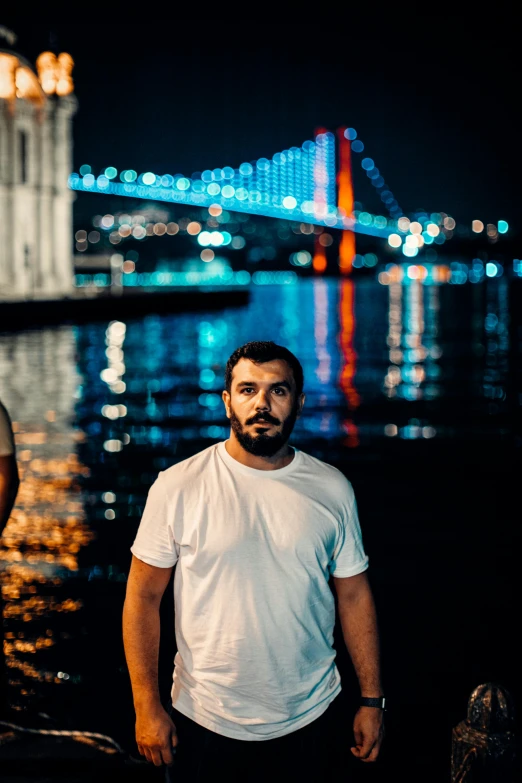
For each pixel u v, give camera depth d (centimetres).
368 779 400
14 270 5081
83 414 1808
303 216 16300
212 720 226
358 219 19075
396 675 533
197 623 228
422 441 1560
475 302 8081
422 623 629
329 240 17925
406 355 3378
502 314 6250
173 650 528
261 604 223
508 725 239
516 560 793
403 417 1869
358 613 244
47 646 556
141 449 1407
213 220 15900
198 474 232
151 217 14112
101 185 10881
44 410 1847
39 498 1022
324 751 233
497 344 3875
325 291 11644
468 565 778
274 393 228
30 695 480
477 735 239
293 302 8319
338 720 239
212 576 225
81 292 5647
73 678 505
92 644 559
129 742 420
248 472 229
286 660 226
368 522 948
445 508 1016
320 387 2419
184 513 229
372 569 768
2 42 5019
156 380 2488
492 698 241
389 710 481
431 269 19775
